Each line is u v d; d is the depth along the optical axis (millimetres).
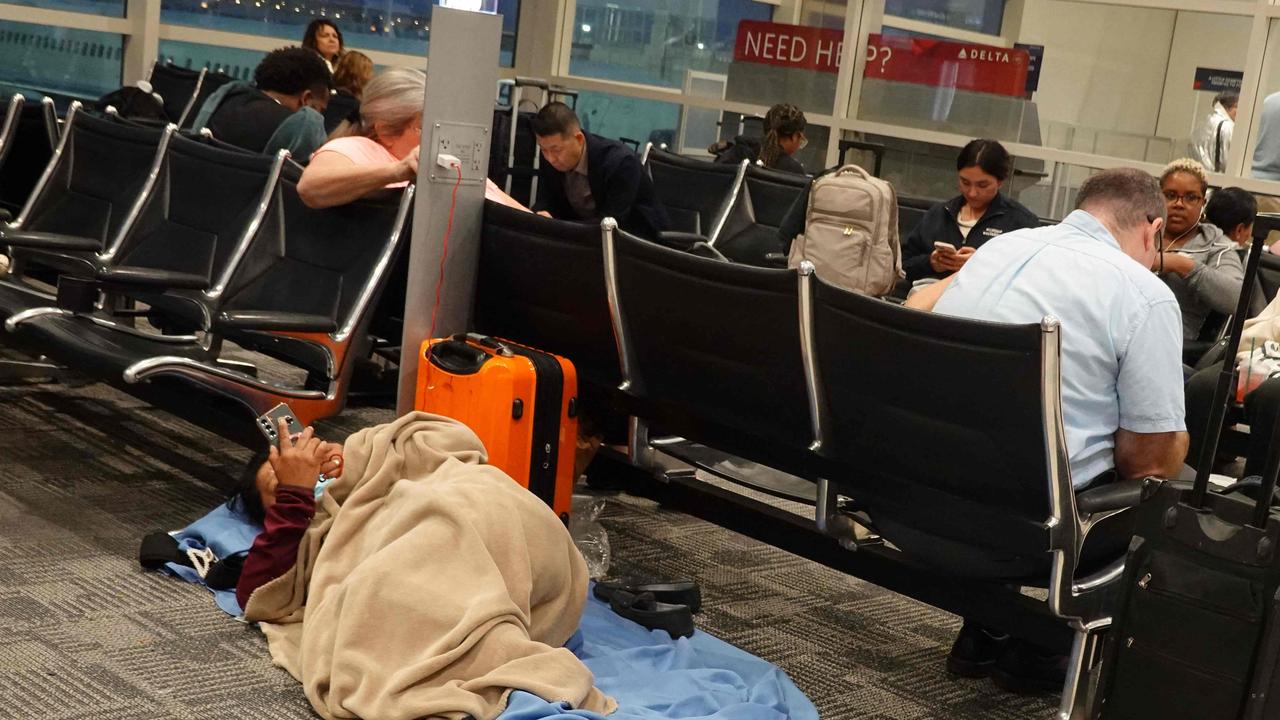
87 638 2773
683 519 4086
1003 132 7953
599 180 5500
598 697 2564
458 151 3518
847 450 2891
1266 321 4109
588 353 3449
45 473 3814
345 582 2641
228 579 3088
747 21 9156
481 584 2604
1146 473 2838
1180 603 2291
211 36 8648
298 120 5328
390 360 4820
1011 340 2416
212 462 4113
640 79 9914
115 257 4254
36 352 3645
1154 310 2768
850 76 8602
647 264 3072
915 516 2816
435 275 3561
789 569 3746
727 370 3053
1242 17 7043
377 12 9547
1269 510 2215
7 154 5250
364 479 2953
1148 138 7445
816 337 2771
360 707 2455
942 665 3172
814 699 2891
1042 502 2572
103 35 8250
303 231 3877
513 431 3188
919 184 8367
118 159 4520
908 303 3373
